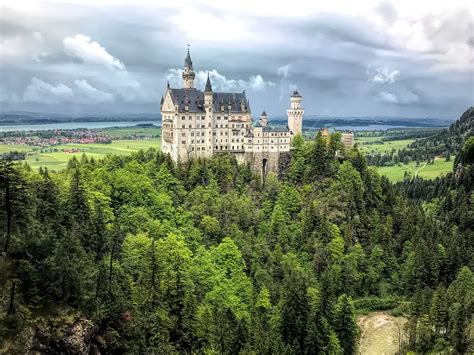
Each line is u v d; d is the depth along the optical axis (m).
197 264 162.75
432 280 195.12
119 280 116.94
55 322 86.69
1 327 80.06
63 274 92.50
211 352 113.69
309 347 132.50
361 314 183.38
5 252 92.38
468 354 139.25
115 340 97.00
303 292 144.25
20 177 102.19
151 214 188.38
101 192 181.12
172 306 123.75
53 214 123.38
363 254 198.50
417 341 153.25
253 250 190.75
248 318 146.38
